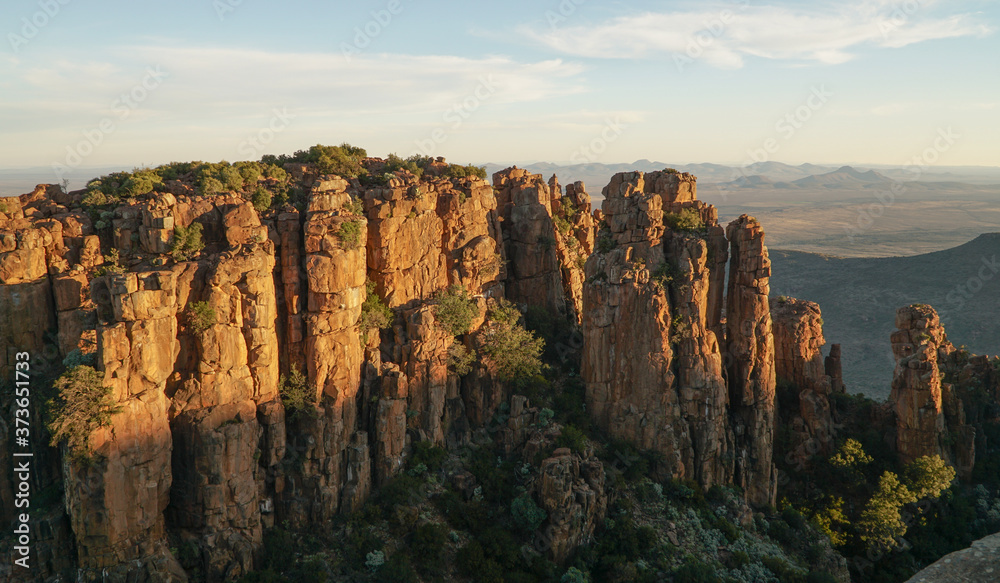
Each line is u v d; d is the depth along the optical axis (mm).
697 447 80438
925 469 86625
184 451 60375
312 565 61719
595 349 82125
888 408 97062
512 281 96500
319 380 67625
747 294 84000
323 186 73875
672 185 85188
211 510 60562
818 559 76375
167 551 58656
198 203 65062
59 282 60594
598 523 71125
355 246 69562
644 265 80312
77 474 53844
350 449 69375
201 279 61250
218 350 60938
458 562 64625
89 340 61375
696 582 65188
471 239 86875
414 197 80438
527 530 67875
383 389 72312
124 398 55375
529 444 76500
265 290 63781
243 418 62375
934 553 83688
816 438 94312
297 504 65875
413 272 81062
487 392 83188
